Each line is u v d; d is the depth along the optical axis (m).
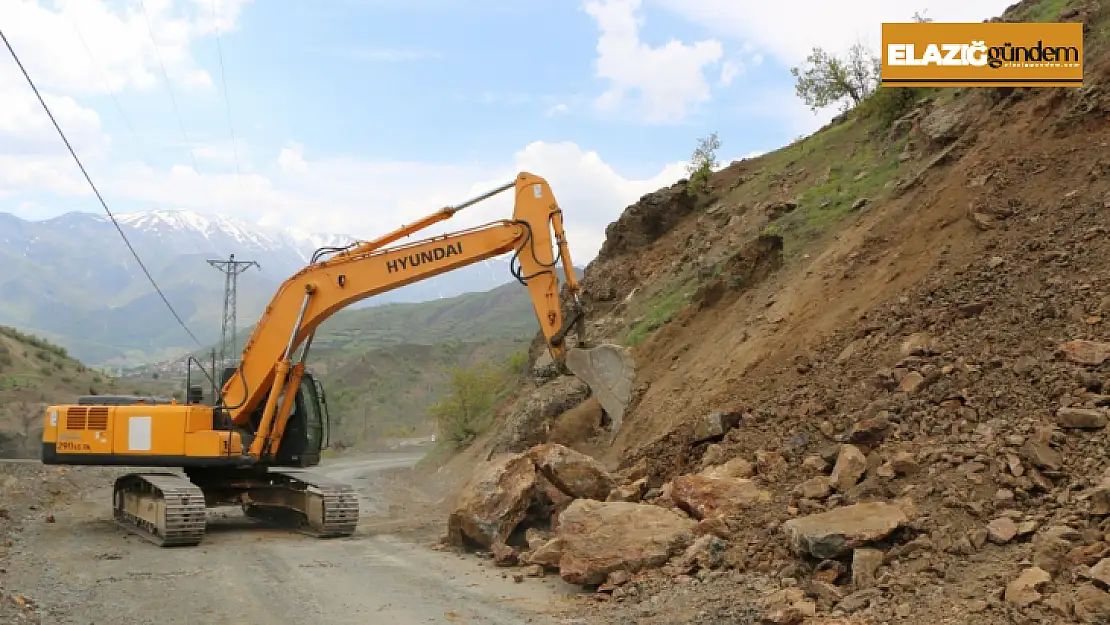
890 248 15.09
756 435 11.63
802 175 24.97
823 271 16.19
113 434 15.33
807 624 6.82
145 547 13.45
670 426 15.12
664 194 30.47
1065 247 11.16
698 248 25.53
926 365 10.35
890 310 12.68
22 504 19.12
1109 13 15.78
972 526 7.32
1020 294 10.85
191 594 9.63
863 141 24.03
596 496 12.28
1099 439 7.60
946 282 12.30
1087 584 5.95
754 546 8.65
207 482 16.25
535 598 9.16
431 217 14.91
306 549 13.15
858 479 8.98
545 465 12.34
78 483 24.52
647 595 8.52
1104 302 9.60
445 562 11.66
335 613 8.64
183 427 15.26
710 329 18.80
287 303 15.45
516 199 14.41
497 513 12.20
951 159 16.41
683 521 9.61
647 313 23.91
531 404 22.62
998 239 12.56
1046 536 6.58
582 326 13.66
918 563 7.14
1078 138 13.49
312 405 16.31
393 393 109.25
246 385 15.66
